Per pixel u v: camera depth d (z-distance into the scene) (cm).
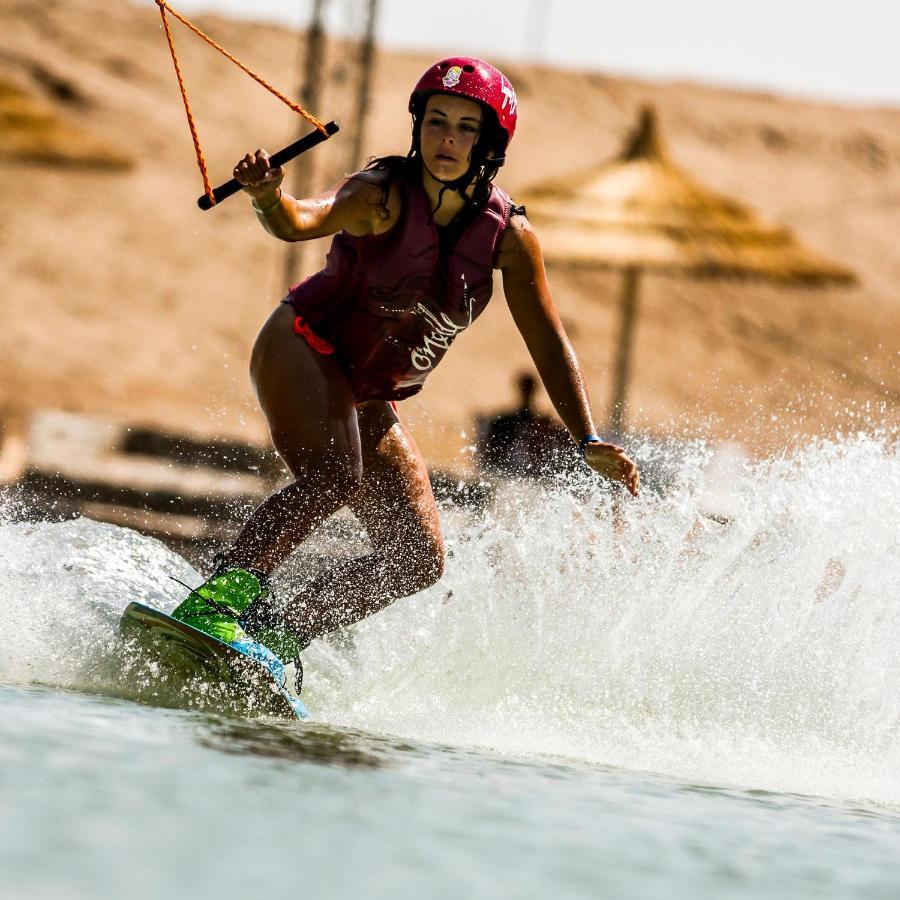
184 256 13650
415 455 1714
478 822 1005
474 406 12094
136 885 780
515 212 1625
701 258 5612
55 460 6169
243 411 11512
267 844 884
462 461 7719
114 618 1591
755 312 15225
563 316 14212
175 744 1130
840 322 15562
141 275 13225
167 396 11531
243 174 1393
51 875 778
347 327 1612
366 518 1681
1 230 13300
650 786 1277
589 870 916
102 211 13975
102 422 6881
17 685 1368
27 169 14250
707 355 14338
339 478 1576
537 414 4403
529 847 954
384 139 16938
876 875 999
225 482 5566
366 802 1020
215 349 12481
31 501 4581
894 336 15600
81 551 1755
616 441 3825
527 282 1648
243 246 14012
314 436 1581
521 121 19025
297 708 1474
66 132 7038
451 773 1188
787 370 14438
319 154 10462
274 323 1620
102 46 17075
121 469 5991
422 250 1576
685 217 5741
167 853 840
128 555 1788
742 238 5794
